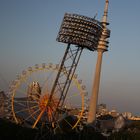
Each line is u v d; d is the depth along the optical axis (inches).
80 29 6569.9
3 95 5570.9
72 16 6569.9
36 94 5369.1
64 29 6589.6
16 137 4456.2
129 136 7288.4
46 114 5364.2
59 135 5088.6
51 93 5398.6
